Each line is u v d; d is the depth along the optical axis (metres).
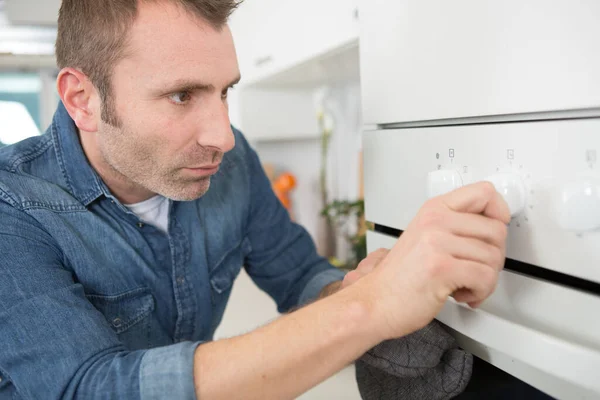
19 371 0.54
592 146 0.34
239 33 1.50
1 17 1.89
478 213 0.43
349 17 0.85
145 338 0.79
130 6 0.56
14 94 2.29
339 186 1.58
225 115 0.61
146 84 0.57
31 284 0.58
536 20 0.37
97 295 0.71
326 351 0.43
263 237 0.98
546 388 0.41
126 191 0.76
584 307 0.37
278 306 1.00
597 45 0.33
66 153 0.73
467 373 0.50
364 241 1.28
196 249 0.83
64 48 0.64
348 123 1.51
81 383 0.50
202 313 0.85
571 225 0.35
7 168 0.69
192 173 0.64
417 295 0.41
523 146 0.40
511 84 0.40
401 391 0.57
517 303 0.43
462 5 0.44
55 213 0.68
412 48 0.51
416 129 0.52
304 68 1.16
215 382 0.45
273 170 1.84
